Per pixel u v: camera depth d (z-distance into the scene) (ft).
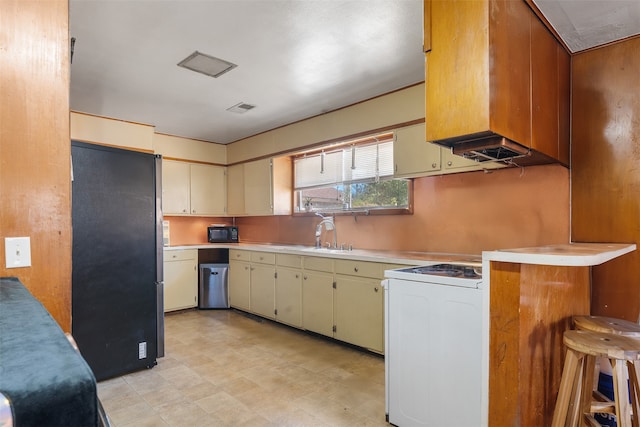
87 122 11.44
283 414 7.11
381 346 9.78
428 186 10.94
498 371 5.12
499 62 5.20
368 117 11.53
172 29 7.43
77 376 1.76
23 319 2.66
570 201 8.34
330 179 13.78
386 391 6.83
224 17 7.01
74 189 8.20
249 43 8.06
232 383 8.48
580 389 5.12
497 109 5.10
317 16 7.02
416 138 10.18
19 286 3.87
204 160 17.22
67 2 4.74
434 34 5.47
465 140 5.57
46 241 4.56
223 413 7.16
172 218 17.07
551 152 7.09
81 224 8.28
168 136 16.10
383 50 8.41
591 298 8.02
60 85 4.67
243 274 15.02
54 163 4.61
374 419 6.93
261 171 15.76
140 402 7.62
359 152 12.66
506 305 5.06
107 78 9.86
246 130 15.51
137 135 12.44
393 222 11.80
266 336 12.01
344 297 10.77
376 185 12.41
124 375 8.93
